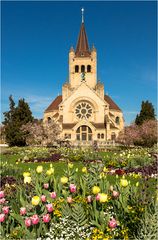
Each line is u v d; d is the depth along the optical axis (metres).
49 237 7.60
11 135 84.69
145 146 82.81
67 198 8.76
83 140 100.50
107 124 103.69
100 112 105.81
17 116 88.69
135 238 7.34
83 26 121.75
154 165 28.72
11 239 7.48
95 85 115.31
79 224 7.85
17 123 85.94
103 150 61.78
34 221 7.35
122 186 9.43
